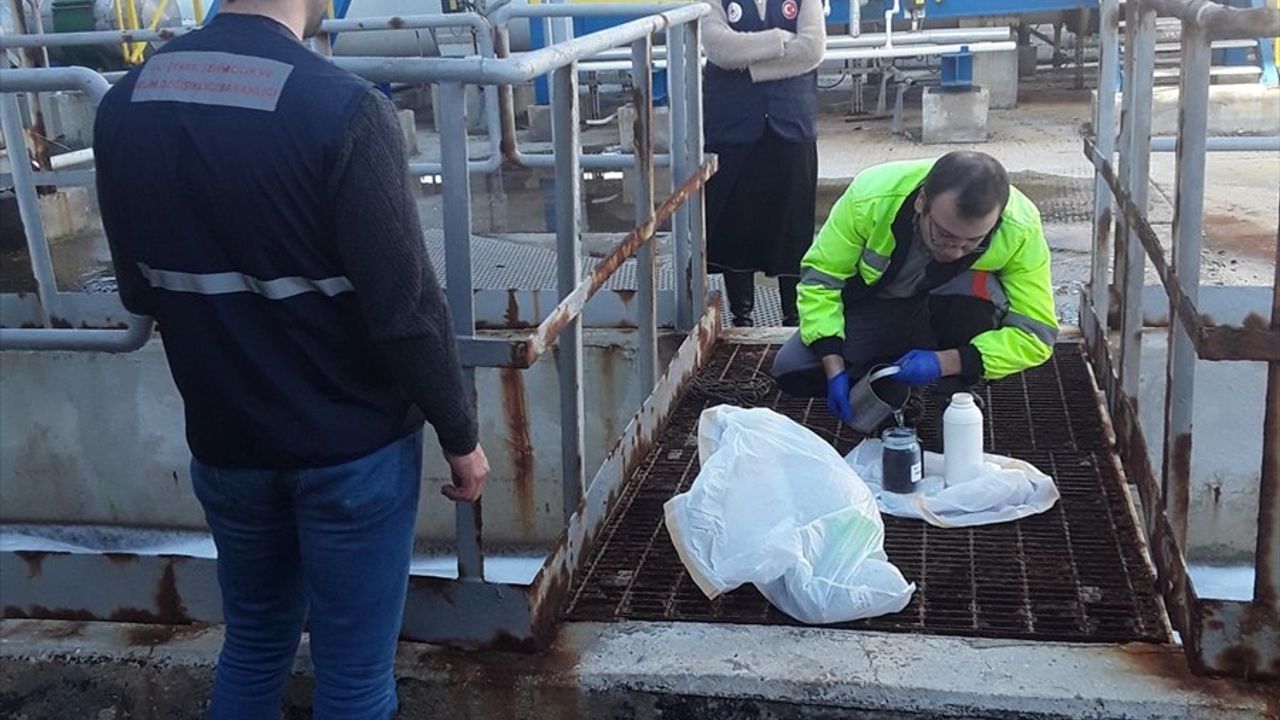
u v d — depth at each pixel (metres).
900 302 3.60
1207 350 2.30
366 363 2.06
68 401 5.70
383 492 2.11
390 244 1.90
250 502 2.12
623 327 5.00
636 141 3.70
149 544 5.82
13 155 5.11
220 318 1.97
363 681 2.20
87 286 6.31
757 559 2.76
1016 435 3.75
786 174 4.93
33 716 2.80
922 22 10.77
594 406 5.11
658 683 2.55
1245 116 8.88
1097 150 4.16
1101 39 4.12
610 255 3.24
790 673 2.53
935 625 2.72
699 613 2.82
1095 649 2.58
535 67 2.44
